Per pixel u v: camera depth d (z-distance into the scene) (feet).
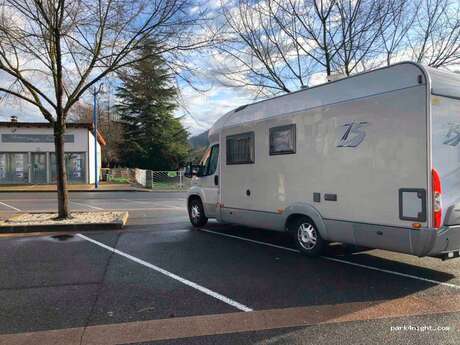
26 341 12.72
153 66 35.76
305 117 23.43
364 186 20.07
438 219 17.43
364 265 21.91
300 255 24.32
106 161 160.86
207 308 15.51
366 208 19.99
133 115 156.66
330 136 21.88
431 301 16.28
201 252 25.26
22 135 99.30
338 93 21.54
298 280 19.13
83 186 99.50
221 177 30.89
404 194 18.30
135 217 43.09
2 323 14.12
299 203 23.77
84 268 21.34
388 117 19.01
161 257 23.89
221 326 13.84
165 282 18.80
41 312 15.10
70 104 36.22
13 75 33.96
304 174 23.47
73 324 14.01
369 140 19.85
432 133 17.51
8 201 63.00
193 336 13.07
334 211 21.67
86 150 102.37
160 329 13.60
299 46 38.32
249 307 15.61
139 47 34.27
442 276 19.79
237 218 29.09
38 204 57.98
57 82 35.42
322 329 13.57
